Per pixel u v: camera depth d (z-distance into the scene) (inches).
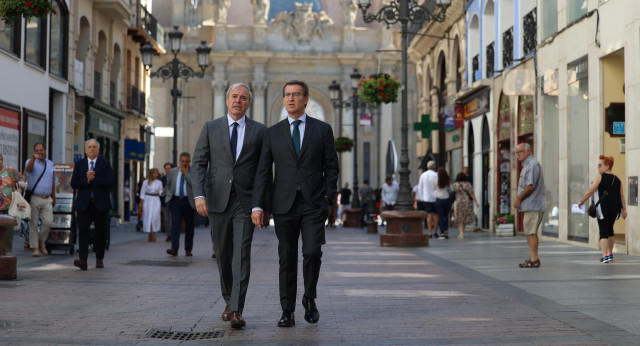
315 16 3203.7
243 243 382.6
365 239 1227.2
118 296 491.5
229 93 390.3
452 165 1813.5
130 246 979.3
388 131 3238.2
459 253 854.5
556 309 426.3
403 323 388.8
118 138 1828.2
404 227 982.4
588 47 924.0
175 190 835.4
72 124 1427.2
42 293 500.4
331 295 497.0
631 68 804.6
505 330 365.1
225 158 384.5
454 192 1188.5
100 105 1616.6
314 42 3208.7
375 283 564.7
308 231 381.4
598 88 894.4
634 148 796.0
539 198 668.1
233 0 3292.3
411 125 3213.6
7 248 677.9
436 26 1846.7
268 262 758.5
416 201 1594.5
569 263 700.0
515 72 1169.4
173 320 401.7
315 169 381.7
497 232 1238.3
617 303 444.8
